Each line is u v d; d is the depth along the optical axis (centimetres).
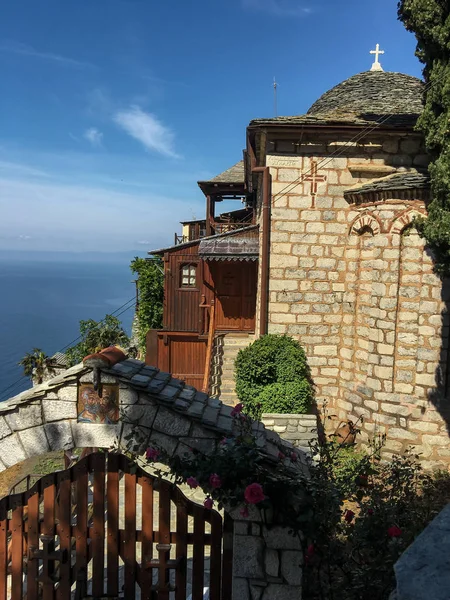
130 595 436
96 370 419
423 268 966
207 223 2098
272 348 1076
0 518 441
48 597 436
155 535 435
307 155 1077
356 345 1076
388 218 986
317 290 1107
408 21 785
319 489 411
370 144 1063
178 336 1591
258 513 421
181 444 427
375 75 1336
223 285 1545
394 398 986
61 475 433
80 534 436
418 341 977
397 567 170
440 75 757
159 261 1966
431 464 959
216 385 1225
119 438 430
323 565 475
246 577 428
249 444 402
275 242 1099
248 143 1216
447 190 735
